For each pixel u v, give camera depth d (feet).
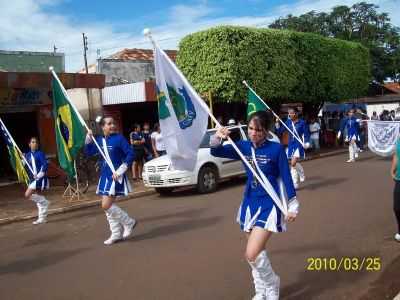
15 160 34.65
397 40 115.03
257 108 37.35
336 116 87.76
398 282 17.10
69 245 25.93
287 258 20.52
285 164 14.49
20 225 33.63
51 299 17.93
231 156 15.49
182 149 17.44
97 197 42.11
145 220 30.83
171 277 19.16
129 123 69.62
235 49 56.90
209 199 36.88
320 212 29.07
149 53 89.04
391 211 28.32
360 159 58.59
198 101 16.71
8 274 21.56
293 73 65.05
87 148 29.48
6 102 56.08
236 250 22.17
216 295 16.94
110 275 20.06
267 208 14.51
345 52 76.02
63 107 34.04
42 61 68.33
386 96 130.52
